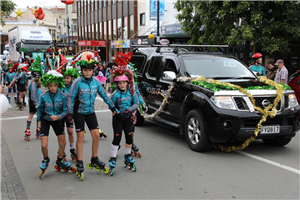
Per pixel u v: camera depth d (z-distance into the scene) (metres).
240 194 4.03
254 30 10.74
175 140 6.90
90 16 44.19
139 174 4.81
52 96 4.55
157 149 6.18
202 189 4.20
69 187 4.34
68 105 4.48
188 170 4.95
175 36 20.45
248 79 6.46
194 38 13.48
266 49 10.71
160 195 4.03
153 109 7.64
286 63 14.60
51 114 4.58
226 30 11.38
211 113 5.38
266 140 6.47
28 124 7.11
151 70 7.89
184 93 6.21
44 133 4.66
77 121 4.56
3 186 4.40
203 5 11.84
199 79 6.11
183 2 13.27
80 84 4.50
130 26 31.72
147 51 8.46
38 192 4.19
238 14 11.12
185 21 13.43
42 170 4.66
